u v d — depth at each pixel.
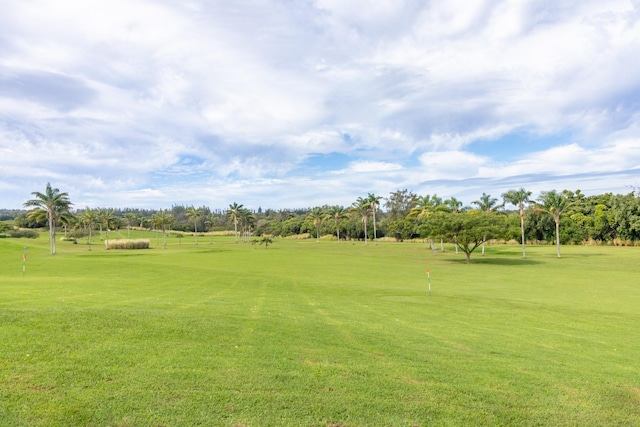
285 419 6.02
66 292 17.78
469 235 53.12
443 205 82.38
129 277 29.88
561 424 6.45
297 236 162.88
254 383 7.11
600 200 108.38
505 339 12.49
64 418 5.67
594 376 8.79
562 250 78.12
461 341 11.77
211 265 44.31
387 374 8.00
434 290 27.06
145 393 6.50
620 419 6.72
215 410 6.13
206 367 7.70
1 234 118.06
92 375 7.02
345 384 7.34
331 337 10.94
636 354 11.44
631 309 20.41
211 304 16.06
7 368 7.07
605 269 44.44
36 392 6.31
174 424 5.71
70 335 9.02
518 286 30.31
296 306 17.16
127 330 9.75
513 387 7.79
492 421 6.39
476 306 19.98
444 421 6.28
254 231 185.00
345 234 148.88
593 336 13.80
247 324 11.71
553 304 21.64
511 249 82.75
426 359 9.31
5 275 32.28
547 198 64.94
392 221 136.88
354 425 6.01
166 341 9.17
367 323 13.78
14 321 9.76
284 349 9.28
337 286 27.12
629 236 91.19
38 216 69.31
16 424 5.47
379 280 33.38
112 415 5.83
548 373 8.84
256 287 24.77
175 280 27.73
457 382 7.84
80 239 138.62
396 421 6.18
